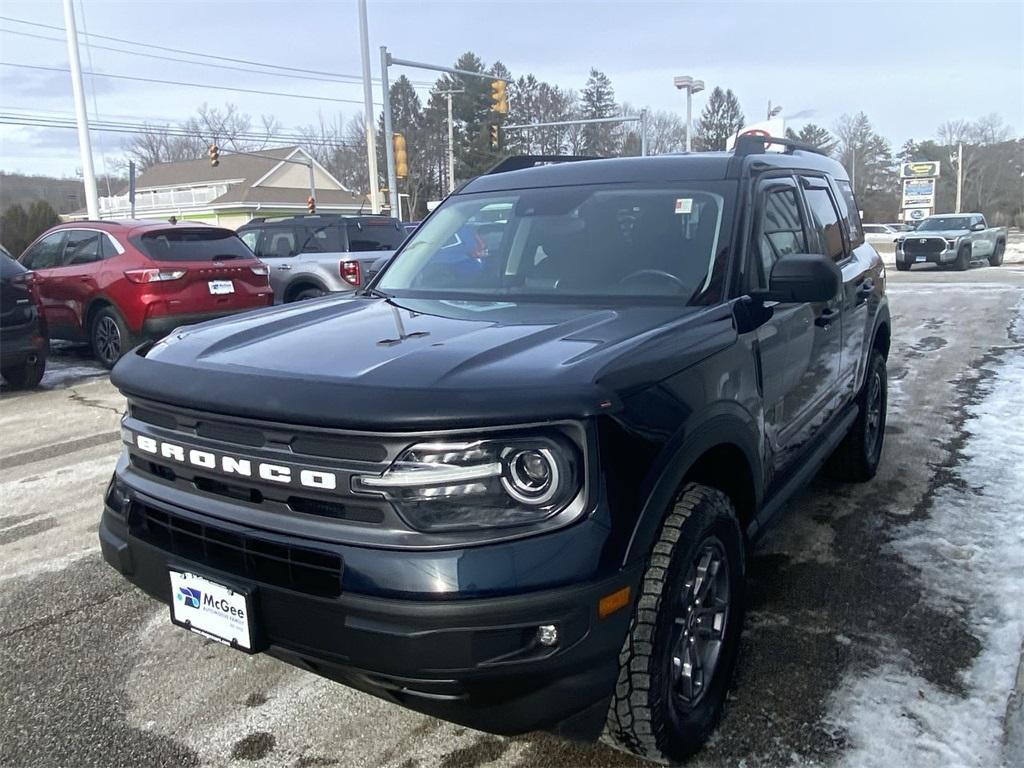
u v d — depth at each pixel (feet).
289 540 7.55
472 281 12.20
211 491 8.29
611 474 7.44
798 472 12.60
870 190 322.14
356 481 7.25
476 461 7.11
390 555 7.13
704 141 310.86
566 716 7.44
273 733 9.69
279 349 8.88
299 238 42.60
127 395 9.02
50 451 21.97
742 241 10.97
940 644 11.14
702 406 8.73
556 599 7.02
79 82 67.31
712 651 9.31
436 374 7.53
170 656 11.46
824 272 10.05
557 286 11.37
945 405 24.35
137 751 9.39
